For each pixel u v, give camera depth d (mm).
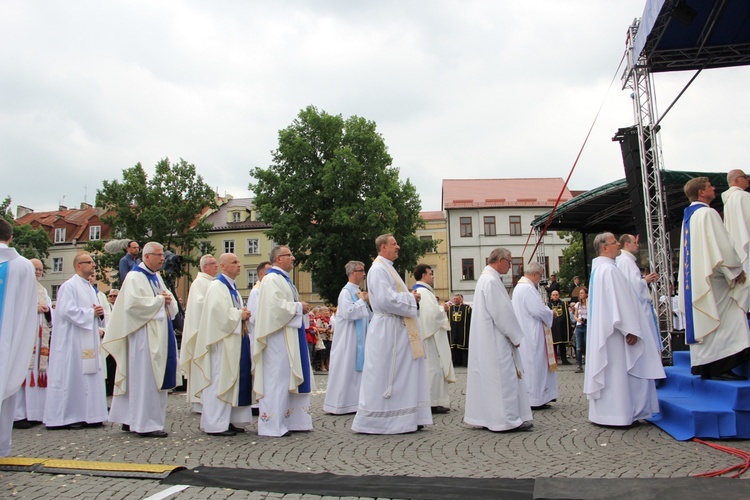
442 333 9109
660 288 11219
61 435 7312
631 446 5906
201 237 46781
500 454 5785
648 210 11367
